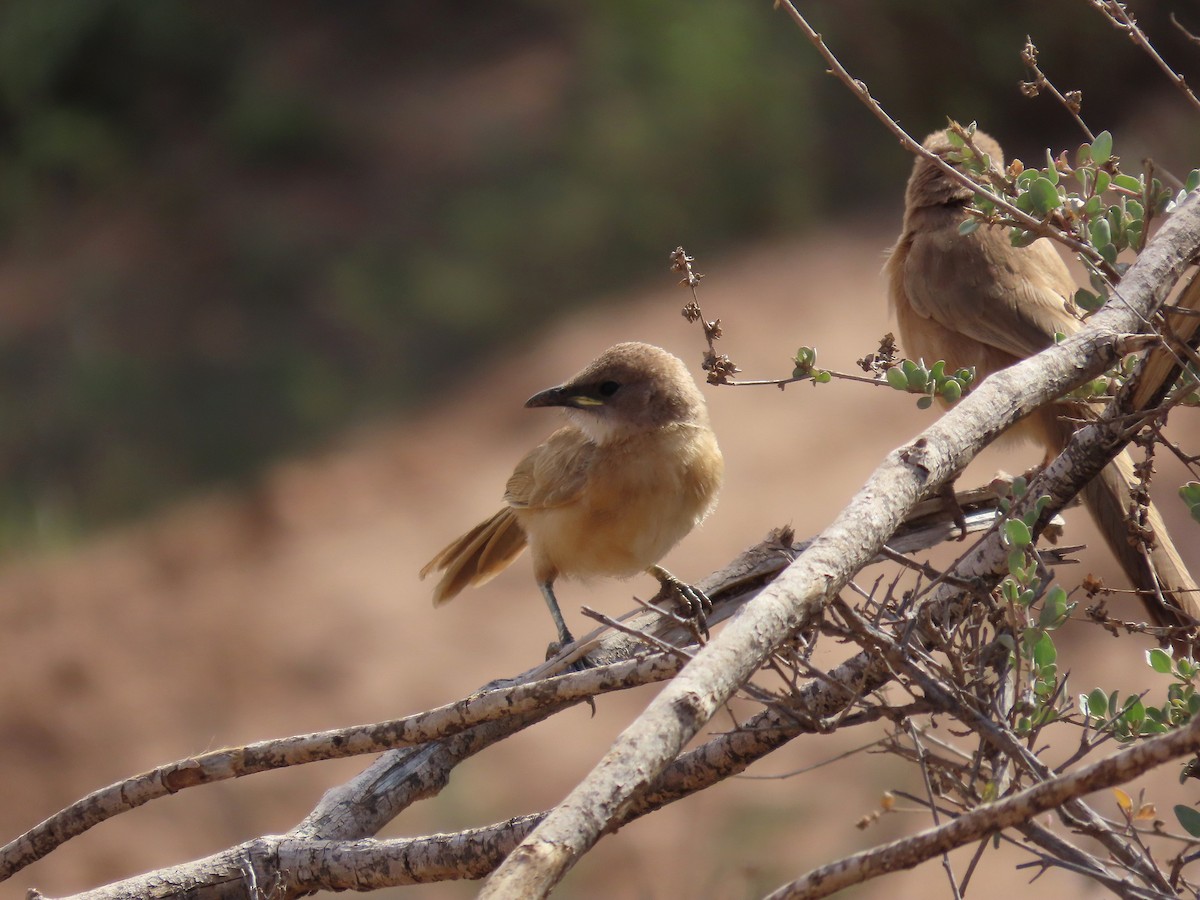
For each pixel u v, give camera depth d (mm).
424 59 27953
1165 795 8727
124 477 19906
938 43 21047
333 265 23344
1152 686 10258
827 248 20328
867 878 2775
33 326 23250
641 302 20562
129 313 23172
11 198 26125
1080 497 6043
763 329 18562
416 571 16781
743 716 8328
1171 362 4004
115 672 16109
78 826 4152
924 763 3822
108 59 28031
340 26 29016
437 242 23281
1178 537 11430
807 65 23312
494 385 19969
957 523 5047
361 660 15555
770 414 17016
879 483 3525
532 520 7148
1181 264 3992
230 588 17359
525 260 22359
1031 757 3414
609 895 10391
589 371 6898
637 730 2904
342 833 4570
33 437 20922
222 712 15219
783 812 10711
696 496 6953
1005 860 9641
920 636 4027
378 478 18797
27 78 27734
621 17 25734
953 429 3670
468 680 14719
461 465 18594
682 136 23172
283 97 26875
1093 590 4012
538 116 25328
